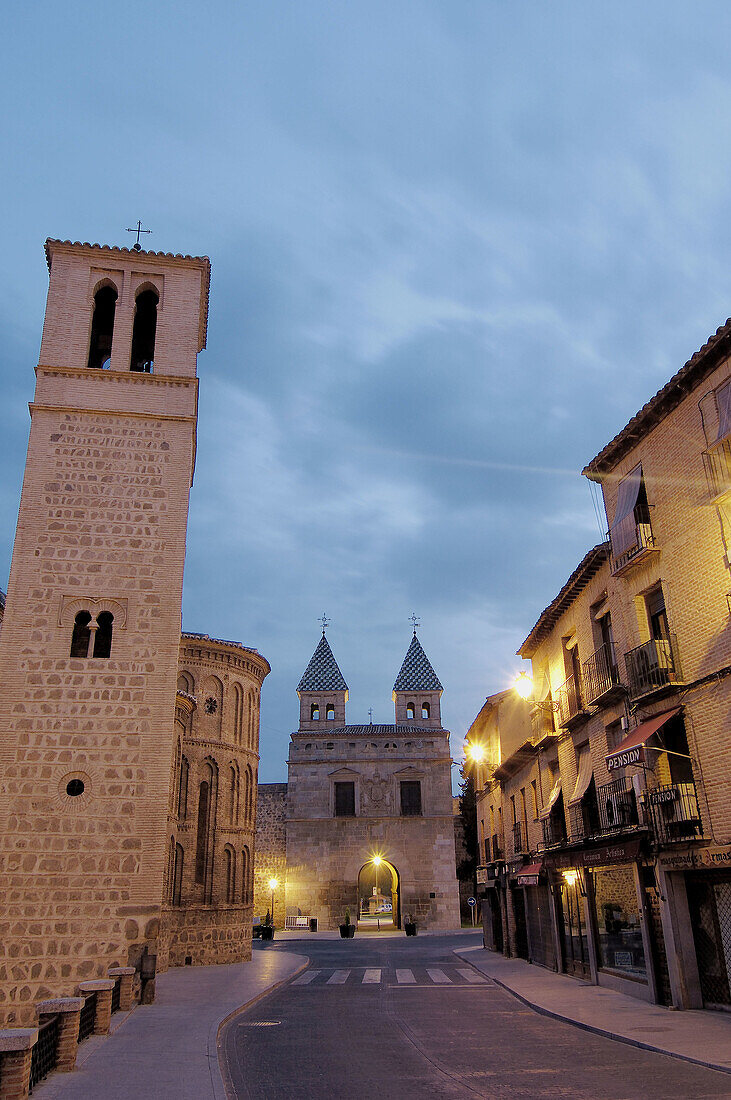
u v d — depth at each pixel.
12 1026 18.23
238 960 34.66
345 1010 18.77
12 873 19.34
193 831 34.22
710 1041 13.04
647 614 19.47
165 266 25.89
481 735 40.59
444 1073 11.61
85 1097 9.80
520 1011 18.16
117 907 19.42
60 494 22.80
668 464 18.44
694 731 16.62
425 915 53.75
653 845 17.39
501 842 35.06
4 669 20.89
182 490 23.47
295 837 55.59
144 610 22.11
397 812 55.91
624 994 19.38
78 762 20.41
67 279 25.09
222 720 37.16
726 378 16.33
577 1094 10.07
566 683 25.47
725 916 15.88
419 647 63.41
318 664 62.16
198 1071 11.34
